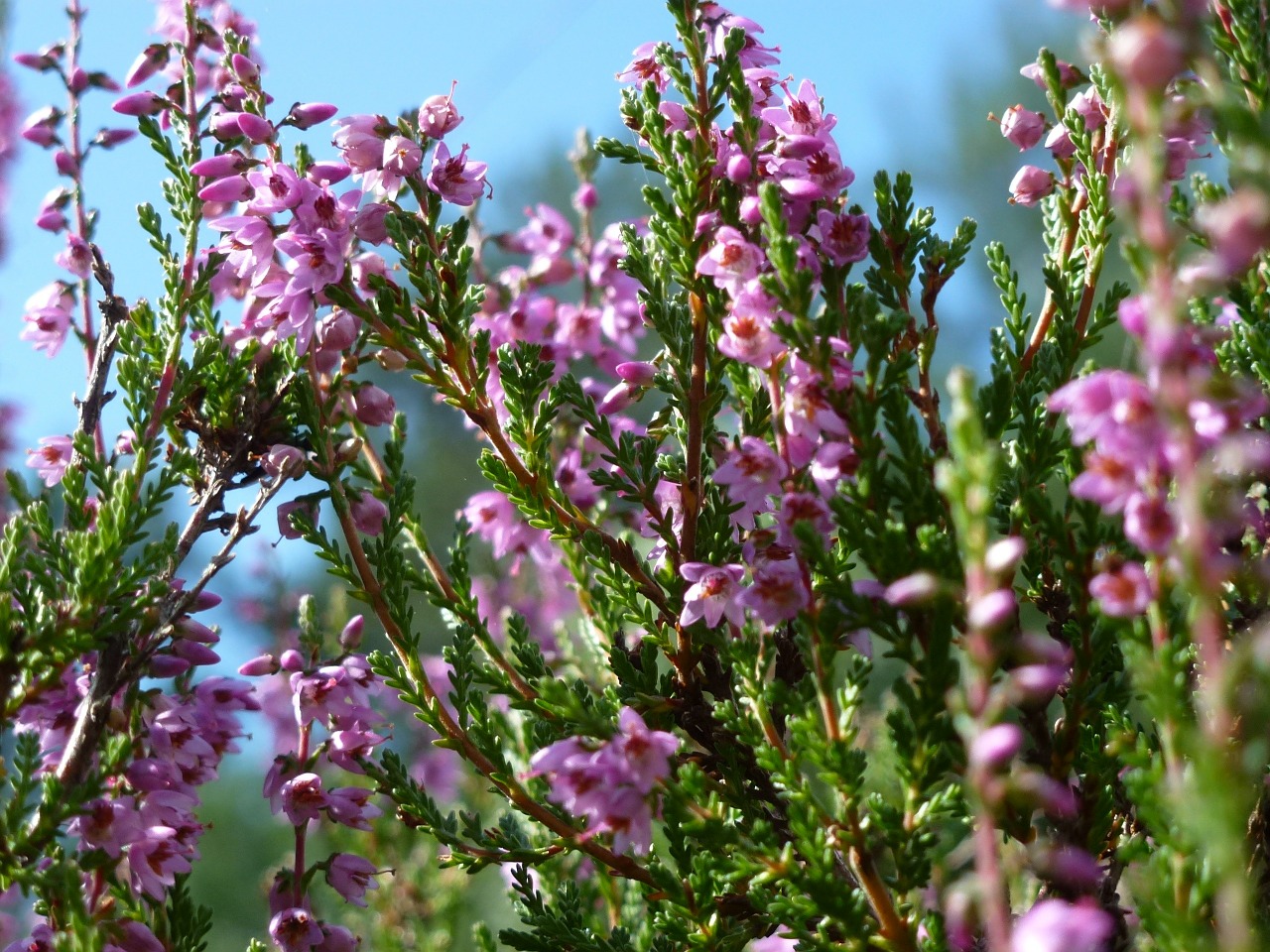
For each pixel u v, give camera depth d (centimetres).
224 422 22
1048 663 18
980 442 18
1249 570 19
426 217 22
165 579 21
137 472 21
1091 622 20
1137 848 19
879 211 22
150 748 21
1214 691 18
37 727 22
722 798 21
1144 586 19
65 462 23
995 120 23
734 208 21
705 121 22
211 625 22
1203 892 18
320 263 22
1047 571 21
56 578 21
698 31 22
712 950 20
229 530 22
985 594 18
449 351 22
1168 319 18
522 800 22
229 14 24
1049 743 20
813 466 20
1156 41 18
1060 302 22
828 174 21
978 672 18
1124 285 22
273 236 22
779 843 21
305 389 22
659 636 22
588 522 22
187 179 23
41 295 24
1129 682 20
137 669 21
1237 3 20
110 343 23
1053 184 22
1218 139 20
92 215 24
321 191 22
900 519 20
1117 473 18
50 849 21
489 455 22
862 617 19
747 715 20
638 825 19
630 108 22
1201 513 18
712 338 22
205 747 22
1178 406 18
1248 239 18
